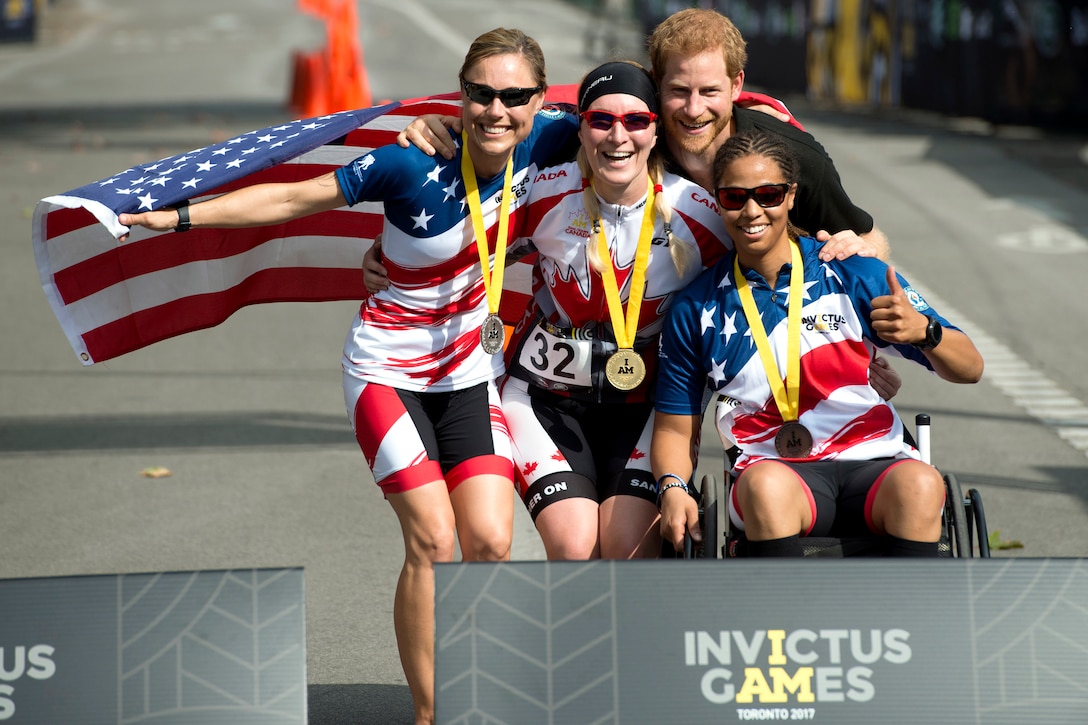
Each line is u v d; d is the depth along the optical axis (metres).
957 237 41.19
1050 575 9.61
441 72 103.94
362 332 12.65
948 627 9.61
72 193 11.53
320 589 17.19
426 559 12.12
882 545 11.82
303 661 9.67
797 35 87.25
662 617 9.62
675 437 12.66
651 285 12.90
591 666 9.59
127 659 9.68
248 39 146.25
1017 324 31.59
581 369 13.21
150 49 136.38
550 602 9.61
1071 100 58.34
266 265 14.40
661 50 12.75
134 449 23.69
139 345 13.80
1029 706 9.55
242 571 9.73
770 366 12.25
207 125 73.88
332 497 21.09
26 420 25.53
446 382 12.65
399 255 12.36
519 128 12.01
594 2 165.25
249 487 21.61
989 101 63.19
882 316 11.62
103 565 17.97
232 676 9.66
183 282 13.80
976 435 23.84
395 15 165.88
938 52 67.44
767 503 11.44
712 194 12.84
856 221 13.22
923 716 9.56
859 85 77.62
